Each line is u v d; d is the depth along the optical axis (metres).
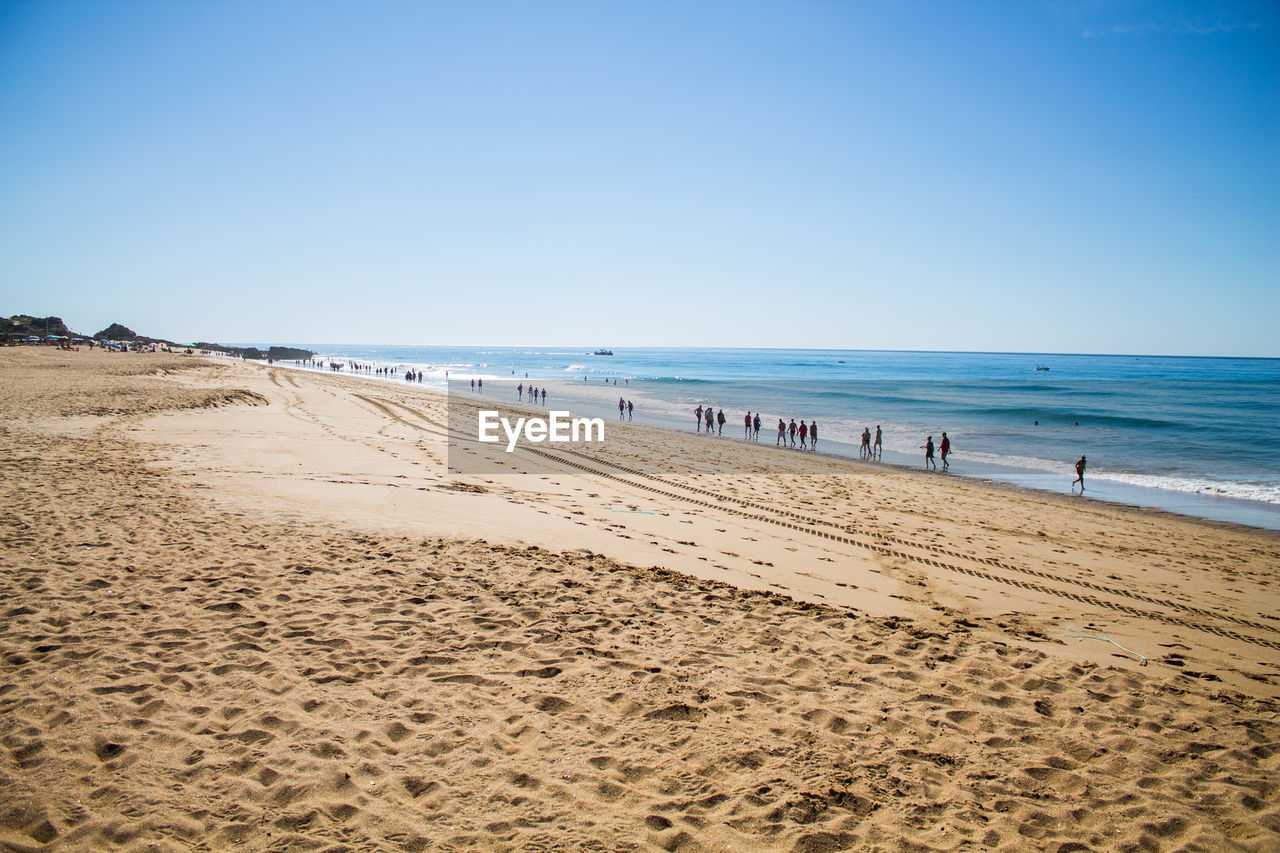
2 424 17.14
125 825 3.34
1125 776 4.49
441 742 4.34
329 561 7.89
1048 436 35.62
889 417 44.31
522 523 10.88
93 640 5.41
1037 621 8.35
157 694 4.65
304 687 4.90
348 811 3.60
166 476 12.13
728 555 10.23
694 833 3.61
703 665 5.84
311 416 25.86
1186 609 9.55
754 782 4.13
